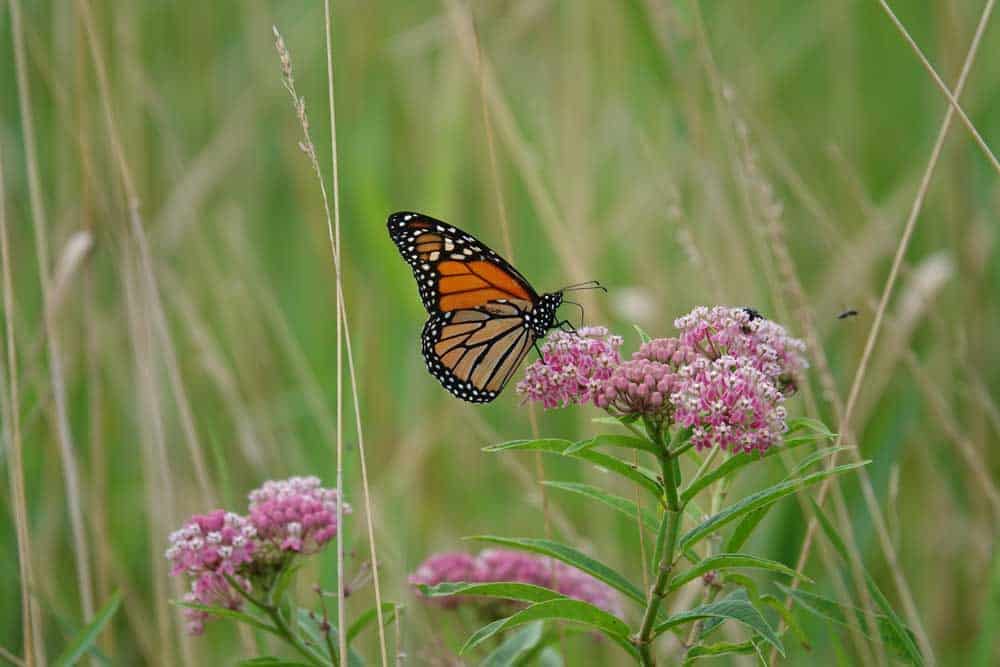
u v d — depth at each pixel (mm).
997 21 11914
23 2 11609
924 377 8906
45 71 10180
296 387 11883
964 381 10398
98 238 10398
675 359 6078
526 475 10023
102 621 7395
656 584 5660
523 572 7824
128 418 11188
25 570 7980
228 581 6422
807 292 11984
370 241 9992
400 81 13219
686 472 10516
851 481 9227
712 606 5676
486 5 12484
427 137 12797
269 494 6977
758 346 6094
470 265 7395
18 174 11281
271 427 11031
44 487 10367
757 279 11117
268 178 13273
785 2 13953
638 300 11305
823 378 7566
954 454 10727
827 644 8484
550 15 13516
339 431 6766
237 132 12242
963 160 11086
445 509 11570
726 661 8938
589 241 11781
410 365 11742
